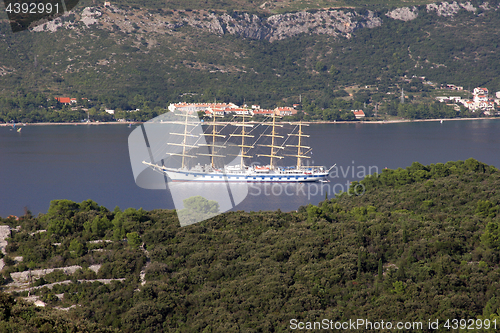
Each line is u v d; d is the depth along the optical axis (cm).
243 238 14875
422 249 14112
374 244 14662
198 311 11675
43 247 14212
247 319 11300
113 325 11262
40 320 9400
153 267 13062
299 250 13875
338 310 11588
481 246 14500
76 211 17100
